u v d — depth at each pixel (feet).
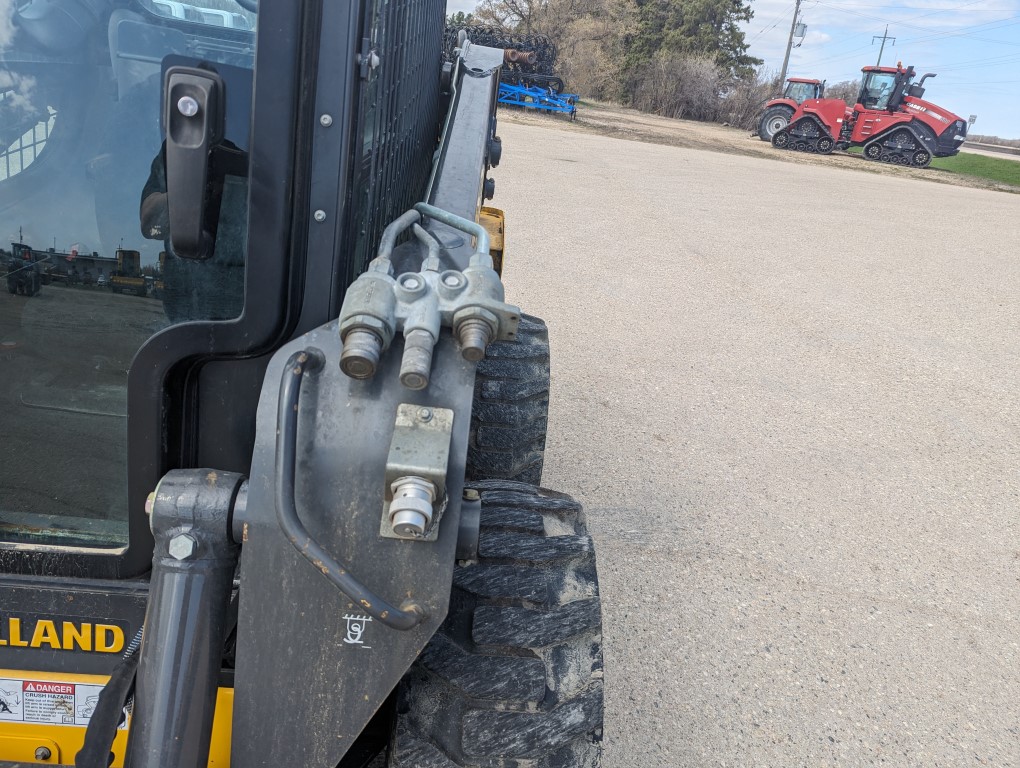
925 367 20.99
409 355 3.80
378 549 4.04
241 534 4.24
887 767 8.57
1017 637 10.82
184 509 4.17
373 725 5.61
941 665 10.14
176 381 4.55
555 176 47.26
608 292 25.11
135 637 4.56
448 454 3.89
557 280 25.94
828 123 79.92
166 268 4.56
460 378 4.09
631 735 8.59
